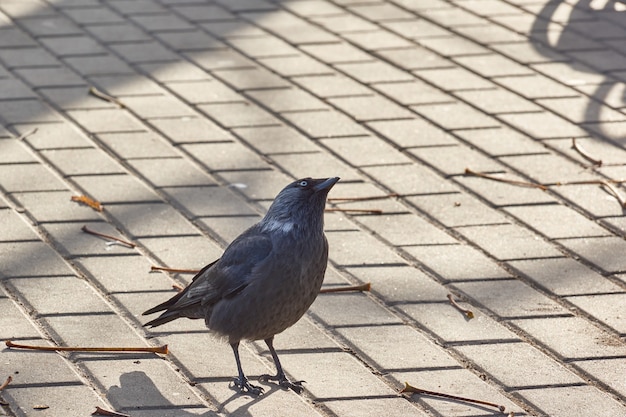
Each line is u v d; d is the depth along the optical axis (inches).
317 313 296.4
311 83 468.1
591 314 298.7
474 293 309.4
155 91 454.9
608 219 357.1
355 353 278.4
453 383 263.4
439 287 312.5
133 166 384.8
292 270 252.2
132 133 413.1
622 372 270.4
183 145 404.2
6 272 308.7
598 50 511.5
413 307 301.1
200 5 566.6
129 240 333.7
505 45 515.8
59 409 243.6
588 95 460.4
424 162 397.4
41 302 293.6
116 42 509.0
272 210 257.8
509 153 405.4
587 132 425.7
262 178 380.5
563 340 285.1
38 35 512.4
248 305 253.1
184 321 292.0
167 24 535.5
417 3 576.4
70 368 261.6
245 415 246.5
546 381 265.7
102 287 304.8
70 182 372.5
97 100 443.5
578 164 398.3
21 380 255.0
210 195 365.7
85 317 287.4
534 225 352.2
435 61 495.8
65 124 418.9
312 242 254.7
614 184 381.7
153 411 245.3
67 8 556.1
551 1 579.8
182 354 273.3
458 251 334.3
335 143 411.2
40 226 339.3
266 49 505.7
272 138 413.1
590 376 269.0
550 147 412.2
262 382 262.2
